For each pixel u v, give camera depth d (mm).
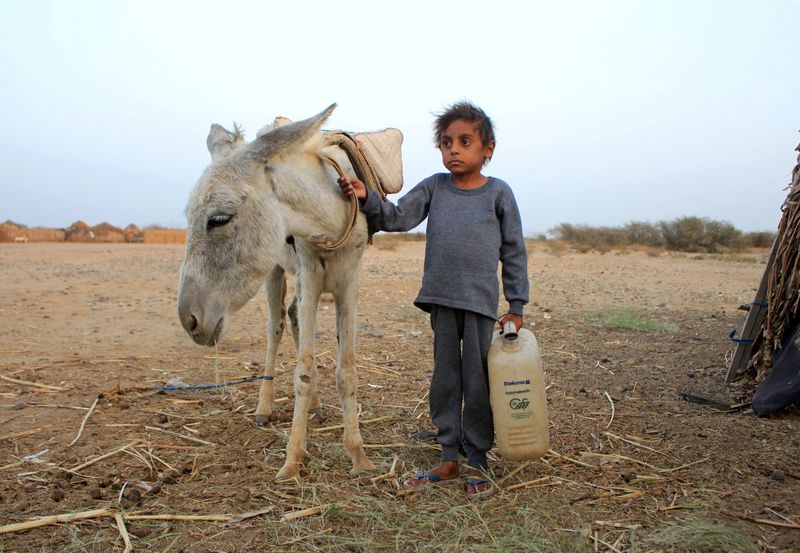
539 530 2740
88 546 2613
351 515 2885
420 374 5469
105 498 3051
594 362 5941
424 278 3201
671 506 2980
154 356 6023
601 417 4352
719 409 4582
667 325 7695
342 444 3775
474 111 3066
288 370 5625
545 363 5887
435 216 3178
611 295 10906
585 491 3158
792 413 4441
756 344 5137
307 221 3141
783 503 3018
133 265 16672
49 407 4395
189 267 2873
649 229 32781
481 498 3057
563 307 9289
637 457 3631
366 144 3627
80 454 3576
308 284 3424
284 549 2594
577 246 29000
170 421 4195
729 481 3291
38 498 3029
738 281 14039
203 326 2850
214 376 5363
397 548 2625
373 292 10758
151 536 2684
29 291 10227
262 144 2920
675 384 5207
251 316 8336
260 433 4027
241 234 2889
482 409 3162
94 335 6887
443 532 2736
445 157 3125
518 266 3160
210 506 2963
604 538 2699
